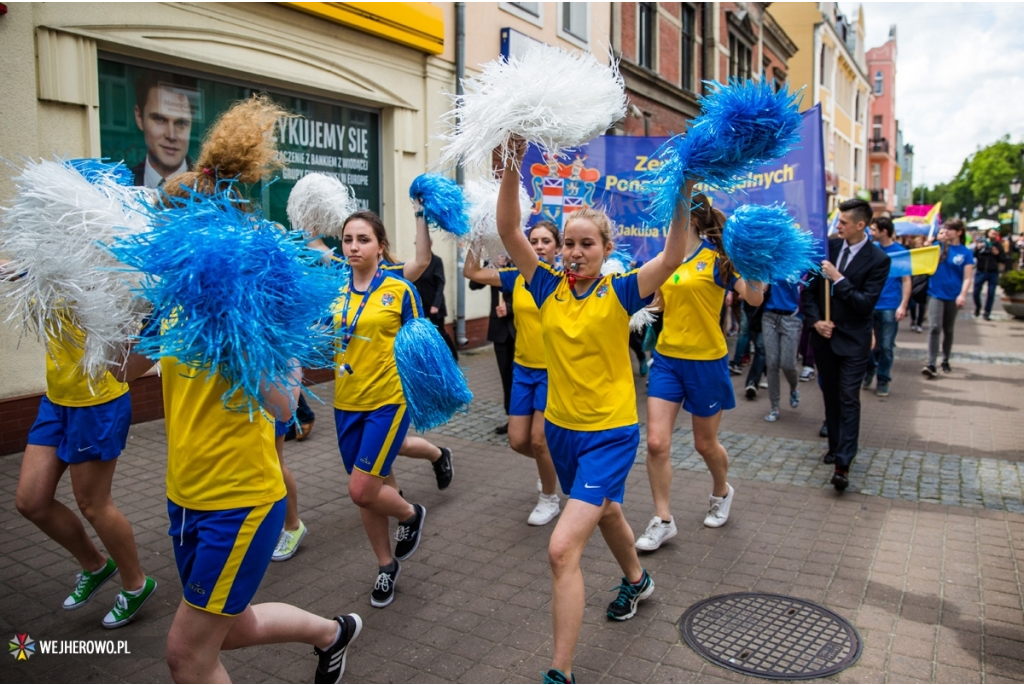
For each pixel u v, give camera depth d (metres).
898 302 8.29
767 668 3.01
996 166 73.88
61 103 5.86
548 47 2.65
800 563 3.99
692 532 4.43
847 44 44.75
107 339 2.33
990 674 2.95
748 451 6.14
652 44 16.58
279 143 7.99
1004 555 4.08
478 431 6.75
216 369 2.10
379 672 3.00
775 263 3.65
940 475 5.48
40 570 3.85
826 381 5.26
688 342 4.09
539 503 4.64
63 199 2.36
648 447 4.14
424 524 4.57
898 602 3.55
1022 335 14.16
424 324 3.29
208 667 2.28
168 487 2.36
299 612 2.67
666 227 2.82
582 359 2.89
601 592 3.67
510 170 2.78
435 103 9.85
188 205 2.12
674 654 3.12
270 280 2.07
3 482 5.08
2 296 2.60
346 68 8.45
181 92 6.96
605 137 6.67
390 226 9.48
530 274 3.03
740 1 22.03
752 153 2.53
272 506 2.31
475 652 3.15
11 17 5.46
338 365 3.54
